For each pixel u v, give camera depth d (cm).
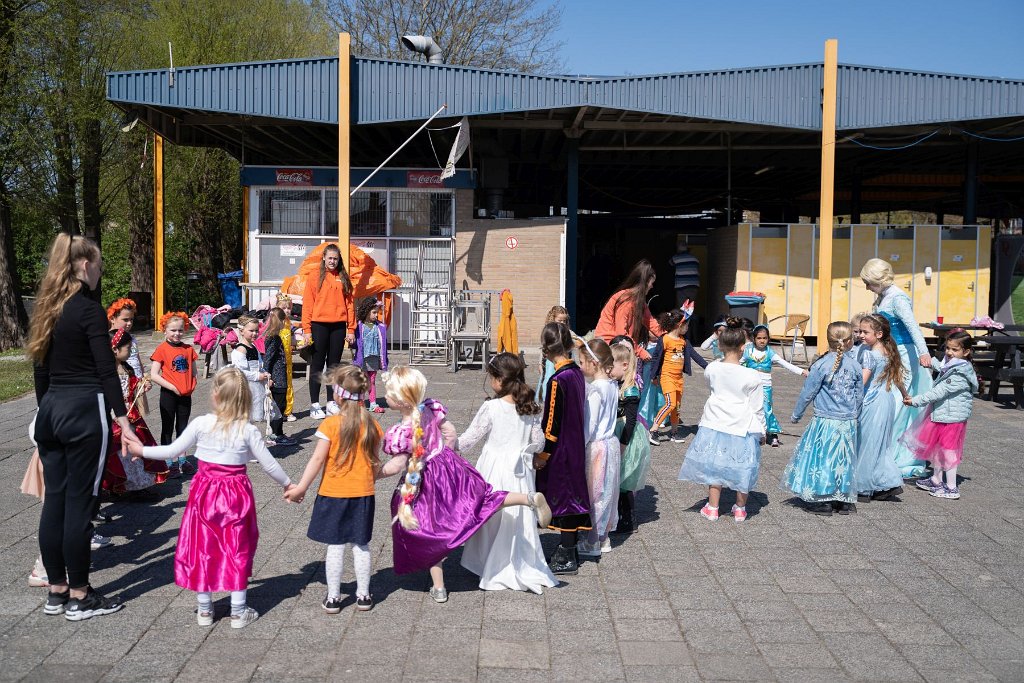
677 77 1543
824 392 681
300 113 1520
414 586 527
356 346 1080
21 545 587
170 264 2847
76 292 484
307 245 1730
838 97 1562
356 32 3359
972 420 1125
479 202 2030
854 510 698
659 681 408
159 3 2595
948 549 604
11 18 1881
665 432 984
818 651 443
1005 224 4044
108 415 481
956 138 1841
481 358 1514
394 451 488
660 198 3083
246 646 441
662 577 546
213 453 462
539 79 1528
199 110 1534
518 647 443
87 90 2041
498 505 505
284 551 583
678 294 1895
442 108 1530
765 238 1861
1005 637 462
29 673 410
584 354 585
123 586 521
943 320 1803
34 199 2053
